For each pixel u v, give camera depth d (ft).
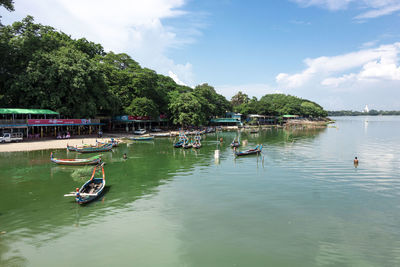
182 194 83.87
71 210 70.38
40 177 101.14
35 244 53.62
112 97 241.96
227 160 140.46
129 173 110.42
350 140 240.53
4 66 189.98
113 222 63.72
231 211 70.64
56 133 218.38
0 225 61.62
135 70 291.79
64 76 197.16
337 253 51.06
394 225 62.75
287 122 536.01
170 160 139.44
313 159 143.02
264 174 109.40
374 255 50.37
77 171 108.68
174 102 310.45
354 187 91.71
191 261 48.55
